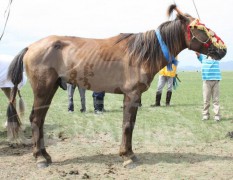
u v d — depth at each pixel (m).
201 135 6.74
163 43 4.79
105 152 5.61
